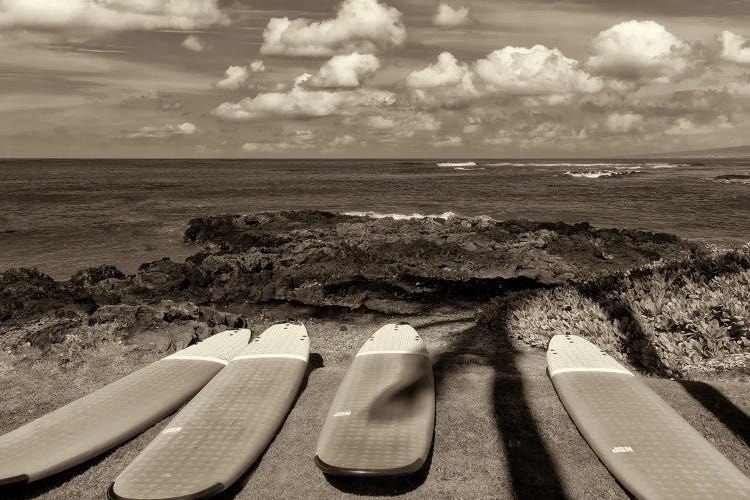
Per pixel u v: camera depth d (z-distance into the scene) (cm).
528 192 5144
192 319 1052
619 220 3228
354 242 1995
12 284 1388
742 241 2433
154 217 3297
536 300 1103
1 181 6694
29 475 499
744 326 769
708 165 14175
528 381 695
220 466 492
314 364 837
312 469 512
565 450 531
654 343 800
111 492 451
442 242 1958
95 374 798
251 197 4697
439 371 738
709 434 546
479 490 476
